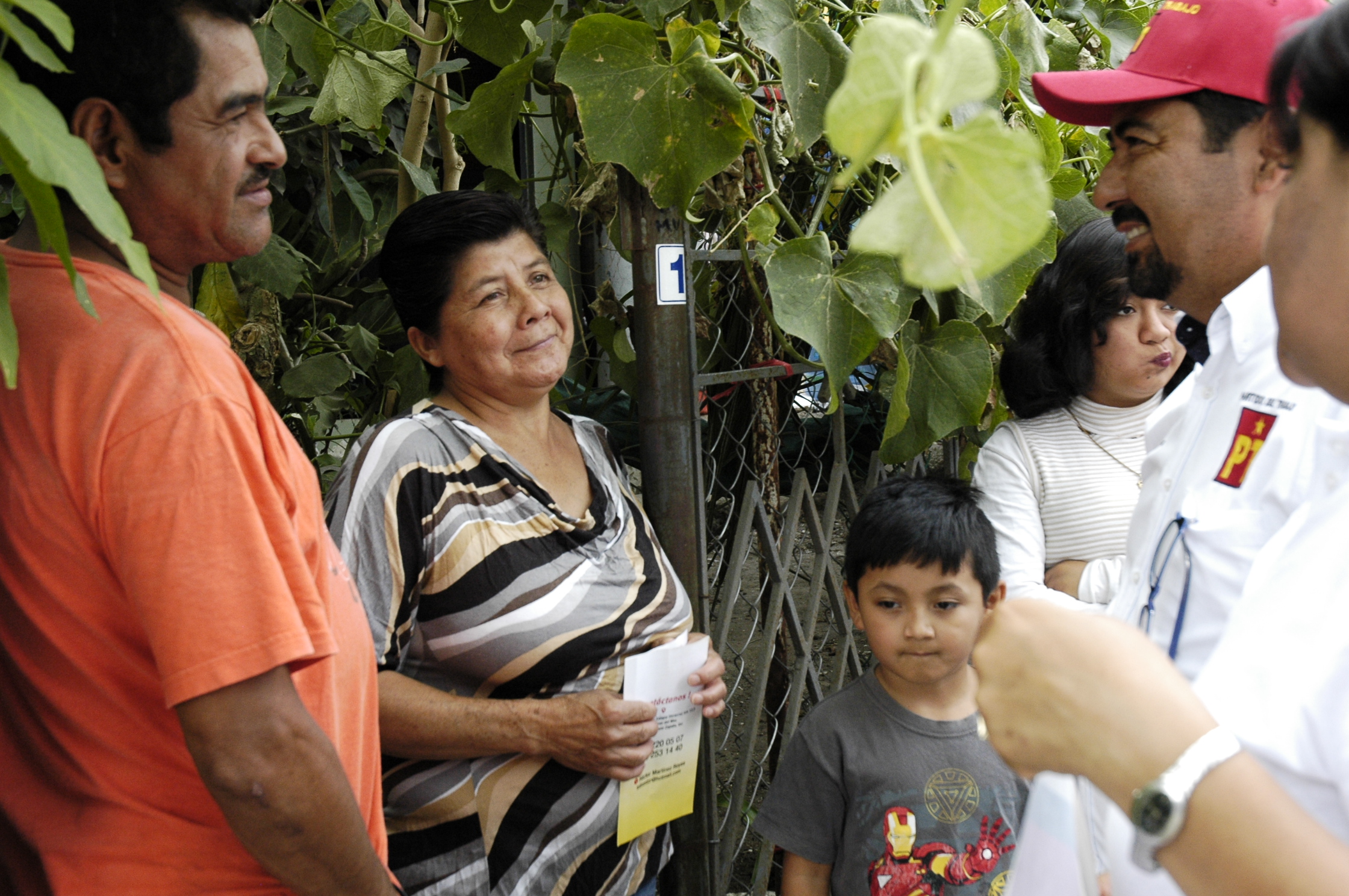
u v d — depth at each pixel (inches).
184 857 42.7
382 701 61.5
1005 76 78.5
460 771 64.1
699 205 82.6
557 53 81.0
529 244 68.9
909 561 70.0
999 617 32.2
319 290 119.0
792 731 93.7
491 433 68.9
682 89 67.4
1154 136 55.6
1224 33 53.3
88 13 40.0
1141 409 83.6
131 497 39.1
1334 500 33.2
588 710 63.3
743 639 140.3
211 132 43.4
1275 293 29.6
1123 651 29.2
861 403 117.6
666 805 72.2
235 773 39.7
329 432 117.3
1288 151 29.4
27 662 42.1
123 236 29.1
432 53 93.1
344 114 89.7
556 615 65.6
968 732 73.2
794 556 110.6
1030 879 37.5
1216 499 51.4
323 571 46.8
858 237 14.3
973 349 85.2
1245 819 26.2
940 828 71.6
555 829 66.0
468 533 63.8
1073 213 95.8
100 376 39.9
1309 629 31.3
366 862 44.3
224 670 39.0
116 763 42.2
